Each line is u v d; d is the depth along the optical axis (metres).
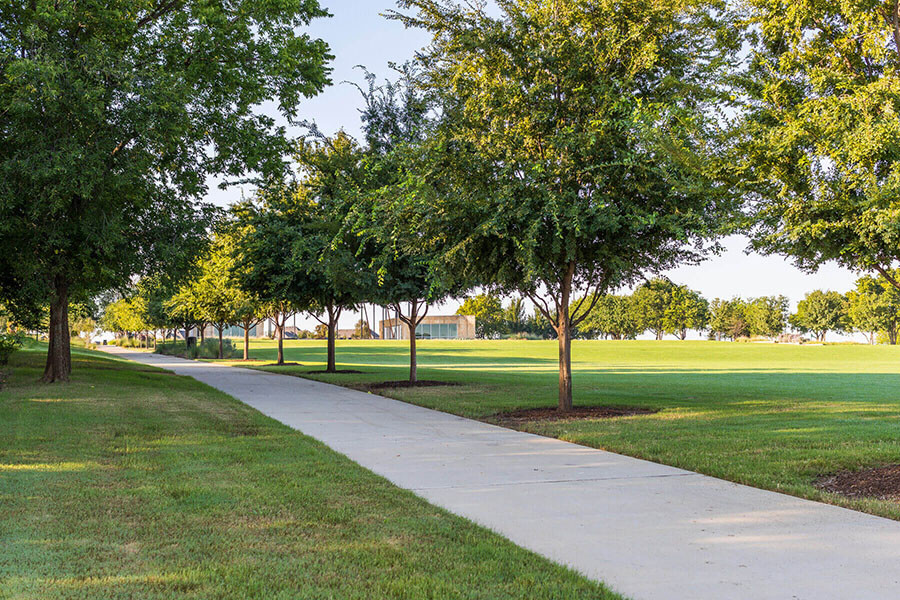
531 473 7.49
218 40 17.66
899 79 6.60
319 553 4.60
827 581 4.09
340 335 114.56
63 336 18.41
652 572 4.26
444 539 4.94
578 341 90.62
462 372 29.84
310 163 20.34
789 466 7.83
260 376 25.66
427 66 13.90
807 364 45.31
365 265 19.11
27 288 16.72
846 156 6.50
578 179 11.70
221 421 11.58
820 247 6.92
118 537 4.93
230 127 19.02
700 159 8.35
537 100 12.21
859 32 7.00
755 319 123.94
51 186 13.95
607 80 12.23
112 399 14.47
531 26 12.60
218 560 4.44
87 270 16.94
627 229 11.80
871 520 5.55
